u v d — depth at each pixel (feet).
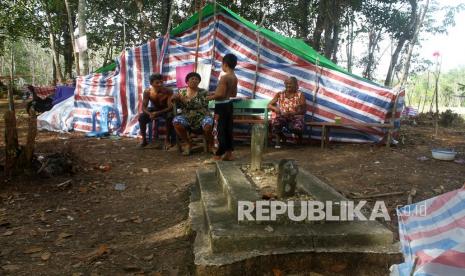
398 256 10.15
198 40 28.07
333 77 27.07
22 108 56.39
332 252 10.14
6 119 17.62
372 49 65.31
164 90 26.45
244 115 27.14
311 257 10.14
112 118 30.96
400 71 71.05
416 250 6.98
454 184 18.02
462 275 5.63
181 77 28.68
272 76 27.89
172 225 13.87
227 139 21.67
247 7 62.08
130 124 30.37
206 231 11.58
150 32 57.77
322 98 27.32
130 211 15.33
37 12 73.41
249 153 24.52
